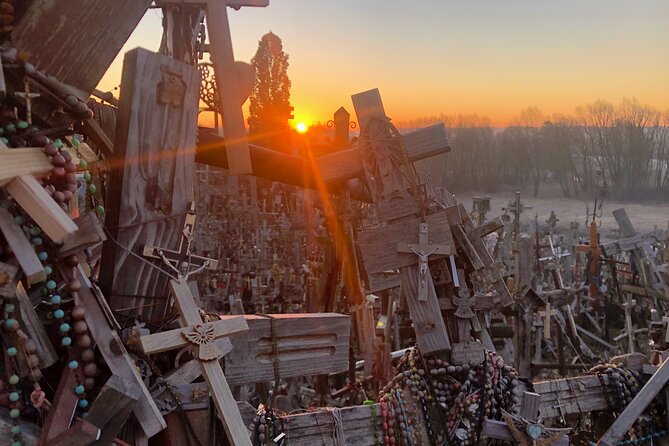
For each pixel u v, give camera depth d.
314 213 13.79
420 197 4.72
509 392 4.71
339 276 8.66
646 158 80.12
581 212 68.44
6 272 2.75
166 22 4.50
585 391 5.15
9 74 2.96
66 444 2.71
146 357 3.46
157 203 3.58
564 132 88.06
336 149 7.04
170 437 3.66
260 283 14.76
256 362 4.09
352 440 4.41
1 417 2.86
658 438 5.20
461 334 4.77
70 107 3.12
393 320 10.10
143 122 3.50
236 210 18.25
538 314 12.89
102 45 3.21
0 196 2.82
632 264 18.39
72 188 3.03
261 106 30.02
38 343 2.92
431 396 4.59
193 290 6.07
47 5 3.05
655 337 6.29
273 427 4.20
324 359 4.30
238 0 4.20
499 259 18.20
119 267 3.51
